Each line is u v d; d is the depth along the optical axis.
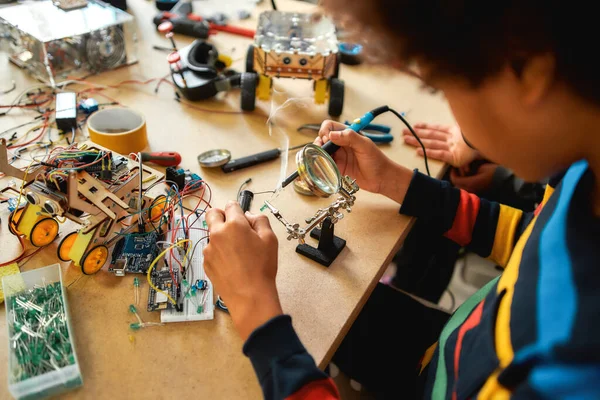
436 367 0.74
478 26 0.40
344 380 1.09
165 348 0.65
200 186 0.95
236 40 1.52
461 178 1.28
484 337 0.58
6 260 0.76
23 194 0.77
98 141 0.98
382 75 0.51
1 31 1.29
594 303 0.44
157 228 0.83
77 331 0.66
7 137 1.02
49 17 1.26
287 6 1.73
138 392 0.60
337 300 0.73
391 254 0.84
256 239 0.67
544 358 0.44
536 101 0.43
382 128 1.17
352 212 0.92
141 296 0.72
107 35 1.28
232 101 1.24
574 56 0.38
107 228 0.75
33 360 0.61
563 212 0.54
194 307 0.71
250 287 0.63
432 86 0.49
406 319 1.03
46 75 1.23
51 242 0.80
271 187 0.96
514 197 1.26
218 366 0.63
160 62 1.38
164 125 1.12
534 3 0.37
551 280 0.50
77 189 0.70
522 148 0.49
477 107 0.48
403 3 0.41
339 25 0.47
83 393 0.59
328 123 0.97
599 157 0.47
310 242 0.84
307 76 1.16
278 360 0.57
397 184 0.94
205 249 0.68
